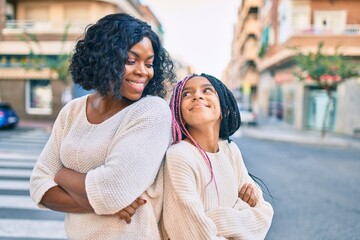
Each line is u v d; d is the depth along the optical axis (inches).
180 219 51.5
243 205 59.6
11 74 792.3
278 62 836.0
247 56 1381.6
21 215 183.8
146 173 49.9
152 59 56.5
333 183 286.2
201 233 50.5
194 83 59.3
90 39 54.7
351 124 688.4
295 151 480.7
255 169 341.7
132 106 54.8
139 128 51.7
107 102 57.2
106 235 52.1
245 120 860.6
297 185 275.6
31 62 693.3
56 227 168.4
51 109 799.1
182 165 53.5
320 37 700.7
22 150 404.8
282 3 817.5
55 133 60.8
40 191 54.8
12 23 794.8
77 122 57.8
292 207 214.4
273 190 256.7
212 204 55.7
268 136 644.7
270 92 1144.2
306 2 749.9
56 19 786.8
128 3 890.1
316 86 779.4
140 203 51.7
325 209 211.8
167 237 55.6
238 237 54.4
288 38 732.0
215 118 58.6
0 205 199.2
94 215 52.9
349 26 728.3
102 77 52.2
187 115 57.8
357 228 179.3
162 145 52.4
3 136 536.4
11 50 785.6
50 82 797.2
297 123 800.3
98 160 53.6
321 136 624.7
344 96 705.6
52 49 775.1
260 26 1263.5
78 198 51.1
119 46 51.9
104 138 53.7
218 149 61.9
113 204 48.2
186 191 52.2
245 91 1009.5
